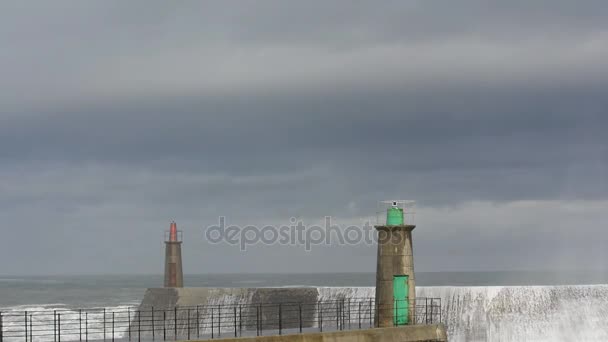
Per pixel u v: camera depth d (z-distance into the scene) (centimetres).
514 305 5184
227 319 5812
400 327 3869
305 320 5503
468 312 5191
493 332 5138
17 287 19150
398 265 4000
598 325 5112
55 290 17538
